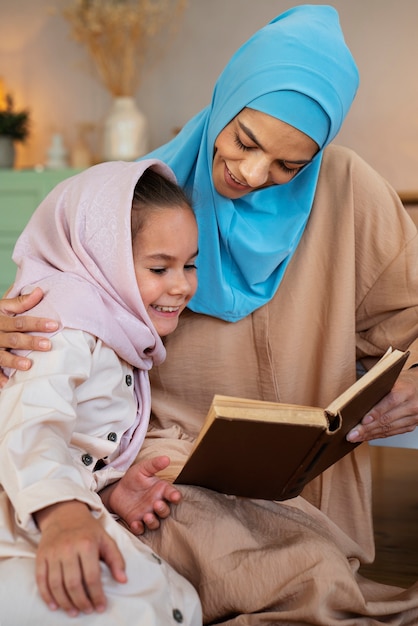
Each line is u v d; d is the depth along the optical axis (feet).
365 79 13.91
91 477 4.41
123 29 14.25
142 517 4.41
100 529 3.65
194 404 5.79
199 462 4.17
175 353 5.73
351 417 4.43
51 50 15.74
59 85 15.75
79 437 4.51
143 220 4.73
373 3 13.78
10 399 4.12
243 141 4.94
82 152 14.70
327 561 4.12
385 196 5.72
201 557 4.22
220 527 4.29
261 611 4.18
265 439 3.99
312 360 5.74
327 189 5.71
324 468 4.80
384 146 13.92
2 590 3.59
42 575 3.51
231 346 5.67
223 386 5.71
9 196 13.88
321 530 4.72
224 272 5.57
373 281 5.79
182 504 4.40
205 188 5.38
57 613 3.56
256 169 4.92
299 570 4.11
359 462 5.80
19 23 15.85
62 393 4.13
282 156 4.97
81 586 3.46
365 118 13.98
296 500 5.14
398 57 13.73
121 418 4.78
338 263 5.64
